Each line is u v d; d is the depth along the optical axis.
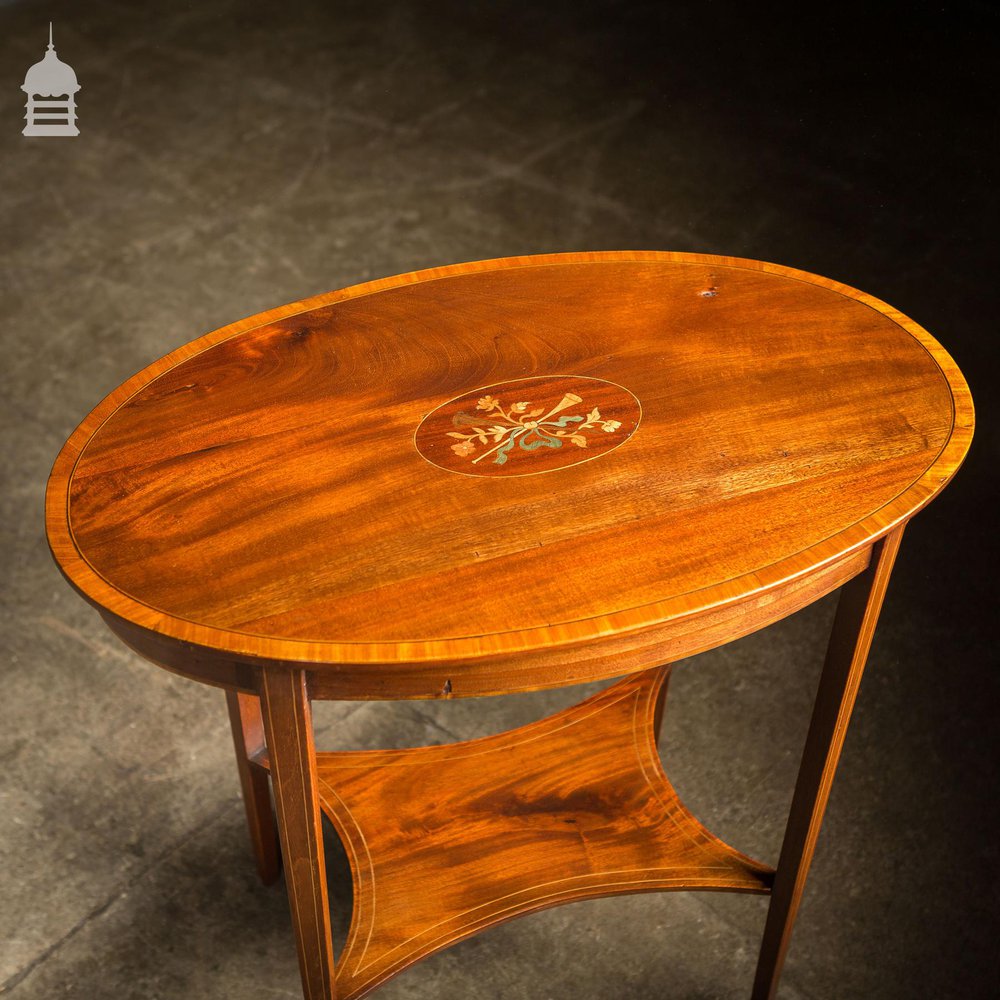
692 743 2.48
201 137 4.88
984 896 2.16
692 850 2.01
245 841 2.33
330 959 1.72
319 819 1.56
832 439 1.65
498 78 5.13
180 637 1.36
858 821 2.30
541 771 2.19
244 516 1.55
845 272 3.82
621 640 1.40
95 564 1.48
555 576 1.43
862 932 2.11
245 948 2.14
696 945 2.12
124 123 5.00
